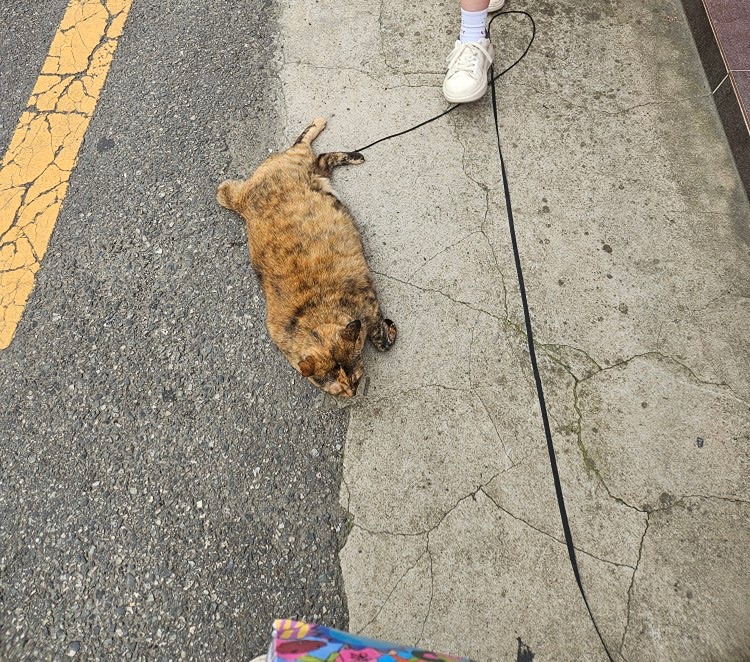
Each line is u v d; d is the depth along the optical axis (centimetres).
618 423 299
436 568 274
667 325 320
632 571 267
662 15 416
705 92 385
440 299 337
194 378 329
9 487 307
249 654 267
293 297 300
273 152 392
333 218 326
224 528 292
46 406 326
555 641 257
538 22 417
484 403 309
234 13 445
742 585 261
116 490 303
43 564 289
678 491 282
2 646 272
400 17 430
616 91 389
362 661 168
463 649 259
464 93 371
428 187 368
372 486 295
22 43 445
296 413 316
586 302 329
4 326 349
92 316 349
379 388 317
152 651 270
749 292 324
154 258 363
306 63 419
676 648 253
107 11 454
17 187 390
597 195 358
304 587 277
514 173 368
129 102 415
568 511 281
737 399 299
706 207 349
